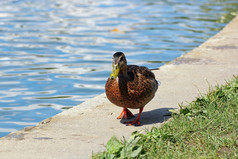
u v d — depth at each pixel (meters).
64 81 9.51
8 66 10.66
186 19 17.27
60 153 5.08
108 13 18.77
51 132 5.82
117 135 5.67
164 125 5.63
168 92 7.46
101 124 6.14
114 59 5.84
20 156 5.01
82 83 9.38
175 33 14.62
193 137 5.36
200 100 6.50
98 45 12.98
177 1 22.66
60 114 6.61
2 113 7.58
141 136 5.25
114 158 4.76
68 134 5.73
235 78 7.54
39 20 17.03
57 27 15.71
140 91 5.95
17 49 12.42
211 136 5.30
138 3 21.80
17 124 7.09
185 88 7.65
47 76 9.86
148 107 6.80
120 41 13.52
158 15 18.23
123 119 6.37
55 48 12.62
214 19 17.25
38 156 5.00
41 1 22.19
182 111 6.16
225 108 6.19
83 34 14.55
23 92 8.73
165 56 11.55
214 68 9.01
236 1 22.91
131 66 6.29
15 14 18.31
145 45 12.92
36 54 11.91
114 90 6.03
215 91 6.81
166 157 4.71
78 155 5.02
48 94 8.65
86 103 7.15
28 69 10.43
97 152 5.08
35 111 7.71
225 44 11.36
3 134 6.64
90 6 20.73
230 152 4.88
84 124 6.14
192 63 9.52
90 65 10.84
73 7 20.38
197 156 4.77
